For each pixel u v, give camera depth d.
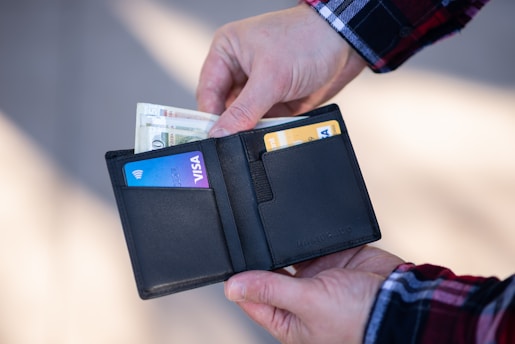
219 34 1.43
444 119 2.37
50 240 2.03
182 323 1.88
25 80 2.42
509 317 0.75
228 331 1.86
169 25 2.61
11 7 2.66
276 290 0.98
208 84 1.46
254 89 1.30
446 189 2.20
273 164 1.15
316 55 1.37
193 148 1.12
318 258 1.21
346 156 1.18
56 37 2.55
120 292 1.94
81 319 1.88
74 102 2.36
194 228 1.07
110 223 2.08
